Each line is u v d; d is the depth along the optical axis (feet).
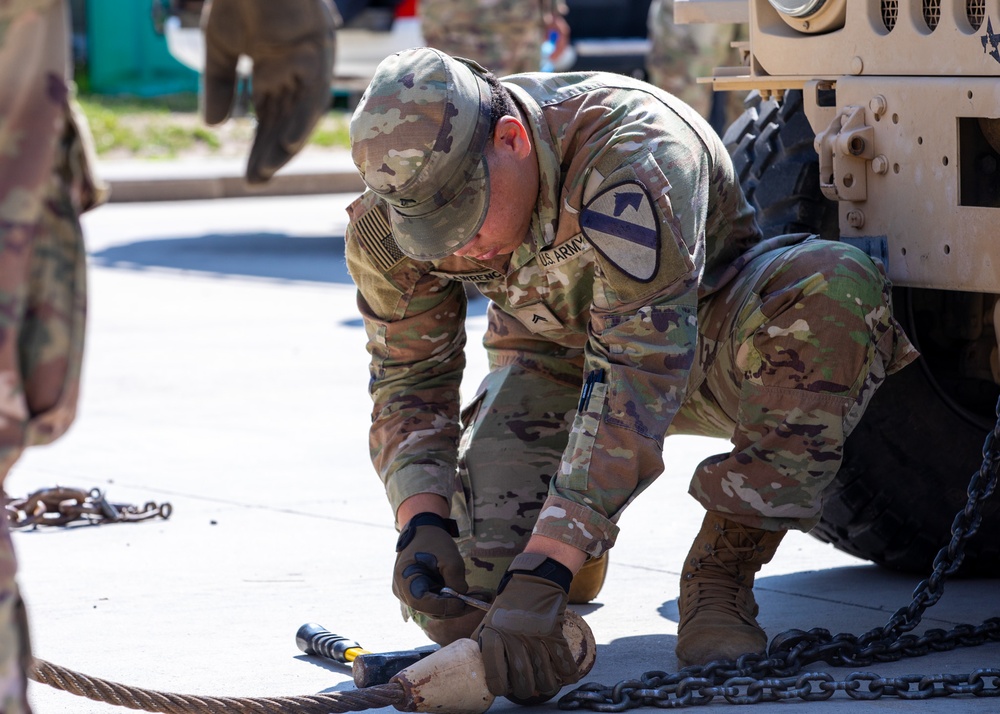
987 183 28.73
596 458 24.41
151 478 44.52
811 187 31.89
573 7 109.70
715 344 28.22
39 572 35.01
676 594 32.60
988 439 26.71
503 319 30.53
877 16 29.81
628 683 25.07
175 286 82.99
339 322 71.51
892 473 31.65
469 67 25.72
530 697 24.35
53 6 17.17
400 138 24.17
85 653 28.76
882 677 25.38
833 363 26.50
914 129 28.89
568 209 25.76
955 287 28.68
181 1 103.55
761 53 32.50
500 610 24.04
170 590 33.27
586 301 27.30
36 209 16.71
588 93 26.18
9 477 44.70
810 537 38.06
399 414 28.09
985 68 27.63
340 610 31.60
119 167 132.87
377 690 23.24
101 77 176.24
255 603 32.22
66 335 17.07
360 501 41.52
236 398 55.67
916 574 33.76
